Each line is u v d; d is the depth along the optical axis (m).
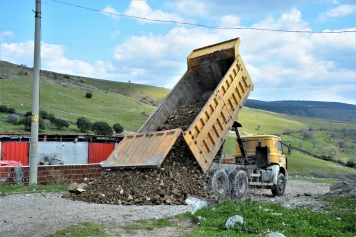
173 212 10.27
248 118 128.75
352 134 117.31
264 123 121.62
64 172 18.38
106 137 33.41
